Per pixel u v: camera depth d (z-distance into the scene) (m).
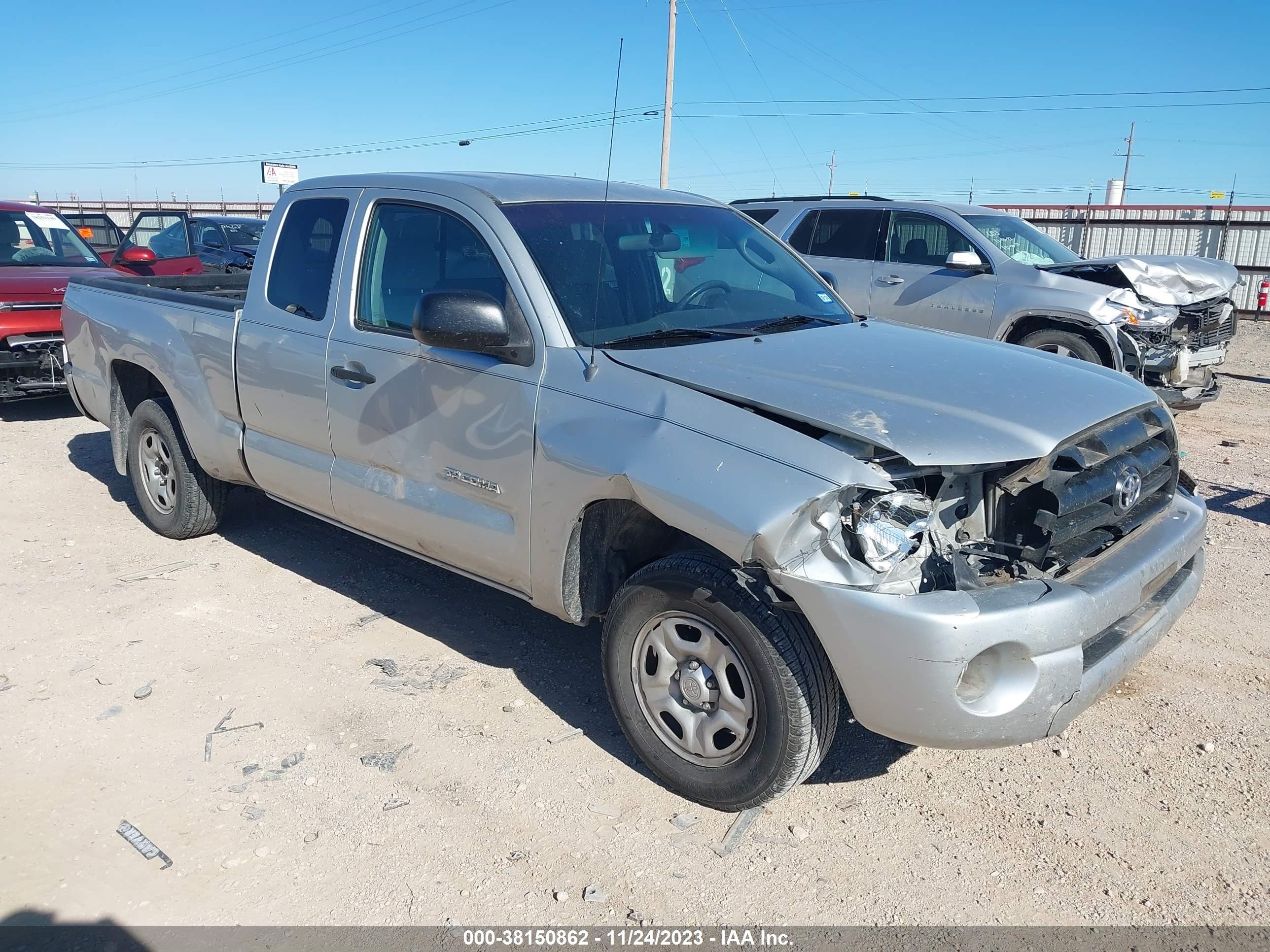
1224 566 5.38
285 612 4.79
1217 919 2.80
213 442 5.12
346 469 4.37
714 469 2.96
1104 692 3.07
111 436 6.11
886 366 3.43
